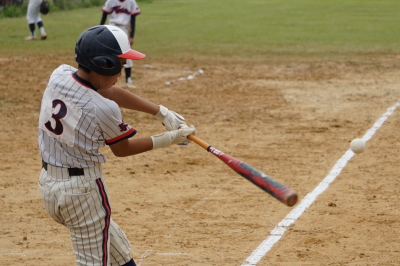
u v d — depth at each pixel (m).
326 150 28.22
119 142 11.55
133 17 43.12
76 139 10.99
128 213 19.80
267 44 66.94
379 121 34.19
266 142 29.77
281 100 40.16
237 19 93.19
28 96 40.00
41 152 11.48
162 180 23.77
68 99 10.95
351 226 18.31
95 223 11.47
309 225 18.50
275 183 11.30
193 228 18.33
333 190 22.14
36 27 79.56
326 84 45.69
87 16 95.31
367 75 49.47
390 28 80.81
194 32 76.94
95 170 11.43
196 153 28.06
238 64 54.44
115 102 12.15
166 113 13.09
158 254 16.19
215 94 41.94
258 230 18.11
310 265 15.31
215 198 21.44
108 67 11.07
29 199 21.41
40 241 17.31
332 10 108.19
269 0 133.75
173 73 49.78
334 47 64.81
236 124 33.66
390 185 22.64
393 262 15.44
